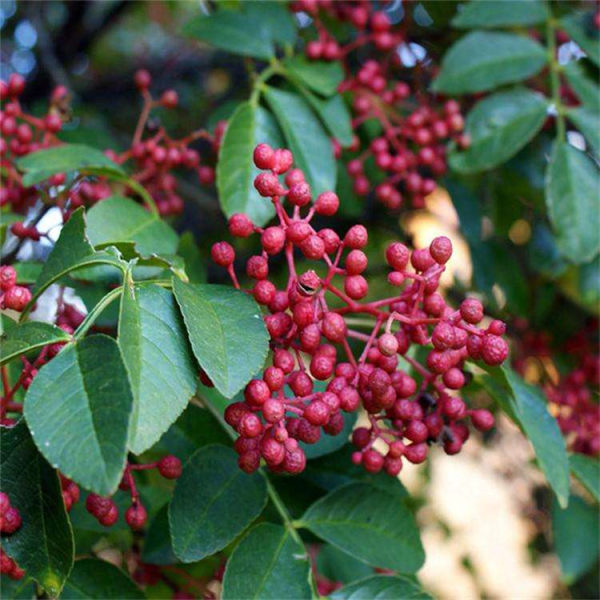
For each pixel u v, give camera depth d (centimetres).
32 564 28
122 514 34
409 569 33
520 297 48
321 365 30
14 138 40
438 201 57
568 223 40
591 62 42
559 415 44
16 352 27
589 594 59
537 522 70
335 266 30
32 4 59
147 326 28
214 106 63
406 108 46
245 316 29
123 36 79
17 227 37
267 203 38
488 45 42
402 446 31
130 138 62
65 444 26
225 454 32
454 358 31
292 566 32
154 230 36
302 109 39
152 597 38
